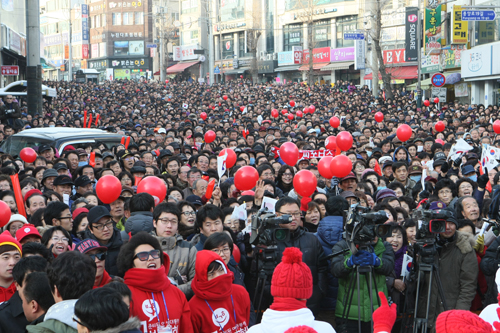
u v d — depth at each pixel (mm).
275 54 57719
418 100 28094
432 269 4477
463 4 30297
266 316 3066
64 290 3195
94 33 90812
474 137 14398
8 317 3576
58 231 4570
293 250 3113
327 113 26266
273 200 5203
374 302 4496
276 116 21125
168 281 3631
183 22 73125
